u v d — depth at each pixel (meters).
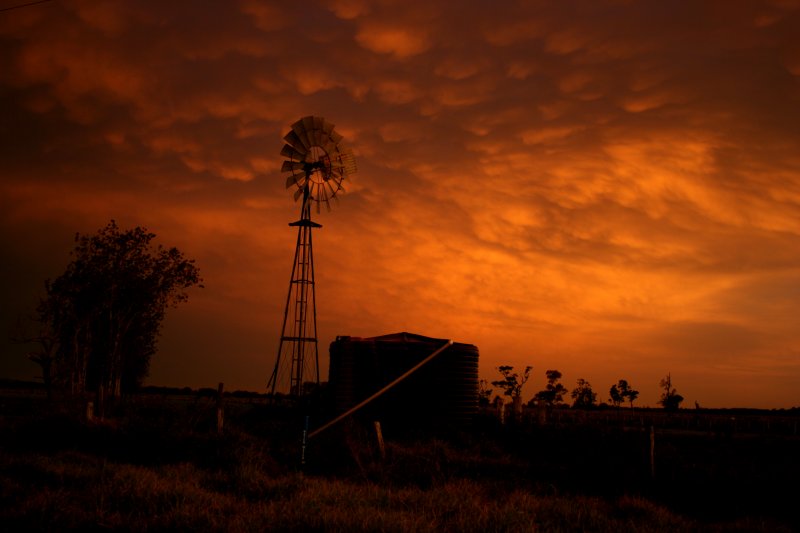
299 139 45.00
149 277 45.28
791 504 16.62
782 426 47.03
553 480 18.78
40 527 9.75
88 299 44.69
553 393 66.44
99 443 19.81
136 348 48.47
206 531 9.88
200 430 21.39
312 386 42.25
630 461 20.41
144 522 10.31
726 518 15.44
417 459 19.06
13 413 31.91
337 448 19.33
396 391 29.56
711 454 24.19
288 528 10.20
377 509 11.75
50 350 47.22
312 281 44.72
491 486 17.05
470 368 30.45
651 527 12.73
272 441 21.41
